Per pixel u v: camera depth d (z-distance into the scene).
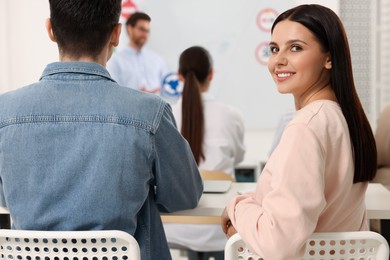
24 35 4.26
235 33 4.28
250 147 4.37
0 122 1.20
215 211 1.36
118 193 1.17
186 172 1.29
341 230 1.19
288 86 1.21
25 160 1.18
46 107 1.19
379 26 4.13
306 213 1.03
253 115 4.35
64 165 1.17
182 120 2.57
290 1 4.22
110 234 1.08
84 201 1.16
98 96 1.21
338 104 1.19
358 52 4.16
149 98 1.25
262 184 1.18
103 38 1.25
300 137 1.07
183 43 4.30
